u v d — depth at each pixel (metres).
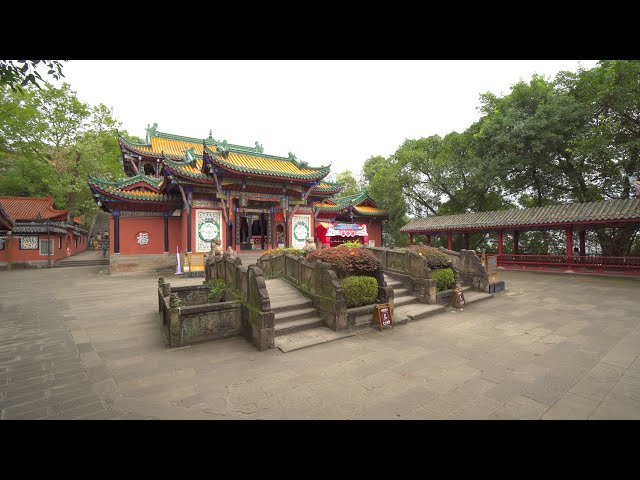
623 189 18.64
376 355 6.12
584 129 17.61
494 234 27.39
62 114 34.09
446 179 24.97
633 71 15.00
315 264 8.60
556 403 4.23
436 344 6.77
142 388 4.77
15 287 15.08
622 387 4.68
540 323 8.36
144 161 25.39
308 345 6.63
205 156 16.42
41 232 26.27
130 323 8.59
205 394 4.57
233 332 7.38
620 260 16.41
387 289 8.58
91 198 36.25
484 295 11.72
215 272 11.02
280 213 21.78
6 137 29.41
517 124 19.17
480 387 4.71
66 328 8.12
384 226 34.84
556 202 22.36
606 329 7.69
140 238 20.42
